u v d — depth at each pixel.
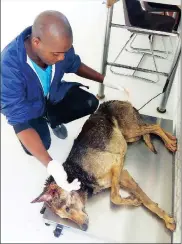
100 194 2.12
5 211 2.31
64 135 2.70
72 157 2.09
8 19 3.92
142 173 2.21
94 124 2.19
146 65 3.31
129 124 2.29
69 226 1.97
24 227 2.25
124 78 3.19
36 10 4.05
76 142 2.16
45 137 2.30
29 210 2.32
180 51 2.35
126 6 2.56
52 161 1.84
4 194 2.40
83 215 1.94
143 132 2.32
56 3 4.16
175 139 2.33
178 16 2.79
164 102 2.78
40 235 2.21
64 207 1.89
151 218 2.00
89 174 2.04
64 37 1.62
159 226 1.96
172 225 1.92
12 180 2.47
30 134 1.88
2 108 1.84
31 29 1.78
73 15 3.95
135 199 2.04
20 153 2.61
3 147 2.63
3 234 2.21
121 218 2.00
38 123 2.21
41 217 2.29
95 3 4.09
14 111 1.83
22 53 1.77
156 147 2.35
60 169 1.82
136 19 2.71
